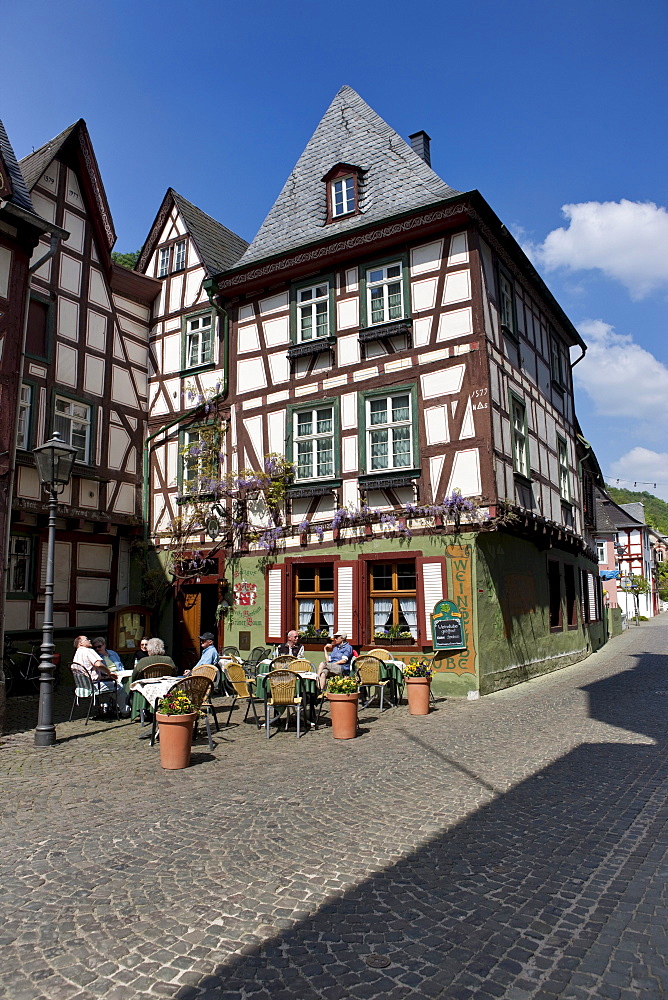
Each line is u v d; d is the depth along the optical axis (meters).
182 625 16.59
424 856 4.90
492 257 14.29
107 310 17.06
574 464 20.64
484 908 4.07
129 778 7.16
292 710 10.49
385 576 13.65
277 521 15.10
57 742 8.98
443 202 13.22
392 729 9.56
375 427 13.99
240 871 4.68
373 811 5.93
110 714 11.04
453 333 13.38
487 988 3.24
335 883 4.46
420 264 13.95
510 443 14.09
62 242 15.94
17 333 10.55
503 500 12.85
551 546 16.41
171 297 18.17
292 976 3.38
